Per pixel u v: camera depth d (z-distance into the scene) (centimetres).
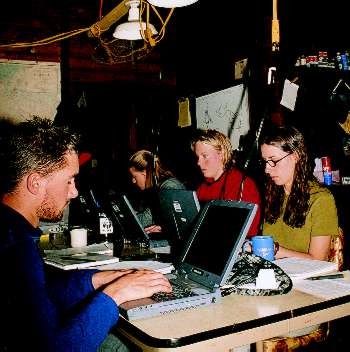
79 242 269
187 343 115
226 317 131
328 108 351
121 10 345
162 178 356
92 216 363
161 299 139
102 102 503
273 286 155
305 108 344
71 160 129
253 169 359
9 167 119
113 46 500
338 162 368
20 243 108
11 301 101
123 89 510
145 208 368
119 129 510
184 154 480
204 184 329
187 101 442
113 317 116
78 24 488
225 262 152
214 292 144
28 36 471
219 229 168
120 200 265
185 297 140
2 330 100
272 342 177
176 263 187
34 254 110
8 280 102
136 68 512
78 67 491
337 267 201
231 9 396
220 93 409
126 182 504
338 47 371
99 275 152
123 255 237
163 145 505
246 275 165
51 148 123
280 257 213
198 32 463
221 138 310
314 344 184
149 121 515
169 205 220
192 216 203
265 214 258
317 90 346
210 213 180
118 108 509
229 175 303
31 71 473
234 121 388
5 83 464
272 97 328
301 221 231
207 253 167
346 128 357
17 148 120
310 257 214
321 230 222
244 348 166
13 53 466
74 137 132
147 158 363
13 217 114
